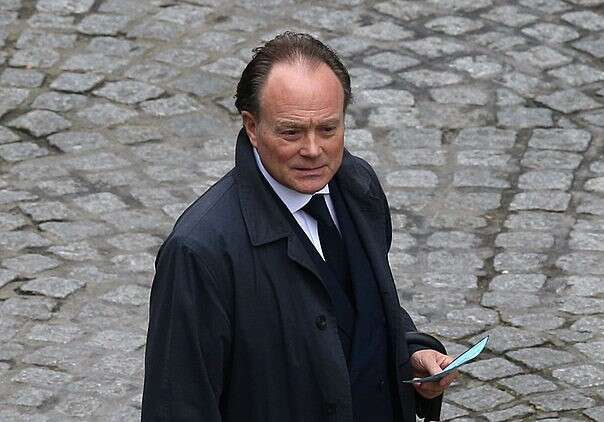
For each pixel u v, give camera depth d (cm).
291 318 1152
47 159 2730
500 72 3077
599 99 2973
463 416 1922
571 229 2464
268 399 1160
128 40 3234
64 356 2078
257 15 3350
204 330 1139
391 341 1219
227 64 3127
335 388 1155
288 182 1134
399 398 1235
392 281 1234
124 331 2153
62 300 2234
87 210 2534
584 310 2205
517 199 2573
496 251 2394
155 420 1154
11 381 2012
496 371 2038
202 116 2914
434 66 3100
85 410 1948
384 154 2750
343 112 1138
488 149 2767
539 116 2900
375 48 3180
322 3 3400
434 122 2877
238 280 1142
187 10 3375
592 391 1984
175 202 2572
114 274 2319
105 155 2753
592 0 3422
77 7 3384
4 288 2266
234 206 1163
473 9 3369
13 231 2452
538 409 1938
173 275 1141
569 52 3169
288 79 1107
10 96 2975
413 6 3378
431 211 2530
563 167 2694
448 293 2258
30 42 3216
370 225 1237
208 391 1143
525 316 2189
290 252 1149
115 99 2975
